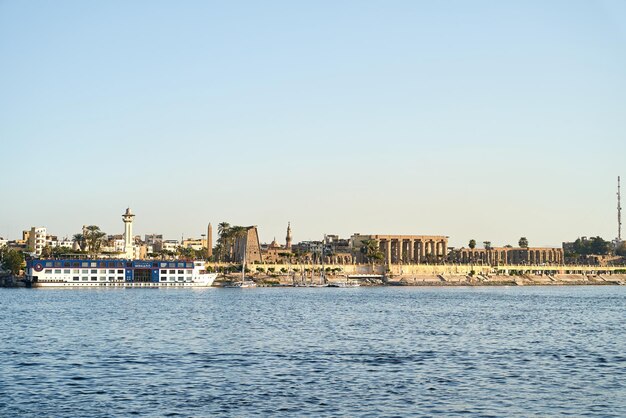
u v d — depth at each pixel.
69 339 110.50
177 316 158.12
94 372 79.56
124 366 83.75
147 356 91.88
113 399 65.88
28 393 68.38
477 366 85.06
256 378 76.31
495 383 74.00
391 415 60.59
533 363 87.81
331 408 62.81
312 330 128.12
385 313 174.38
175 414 60.66
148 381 74.38
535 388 71.50
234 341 109.44
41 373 78.75
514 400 66.00
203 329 128.38
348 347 102.69
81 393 68.38
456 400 66.00
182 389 70.38
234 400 65.69
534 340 114.00
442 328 133.88
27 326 131.50
